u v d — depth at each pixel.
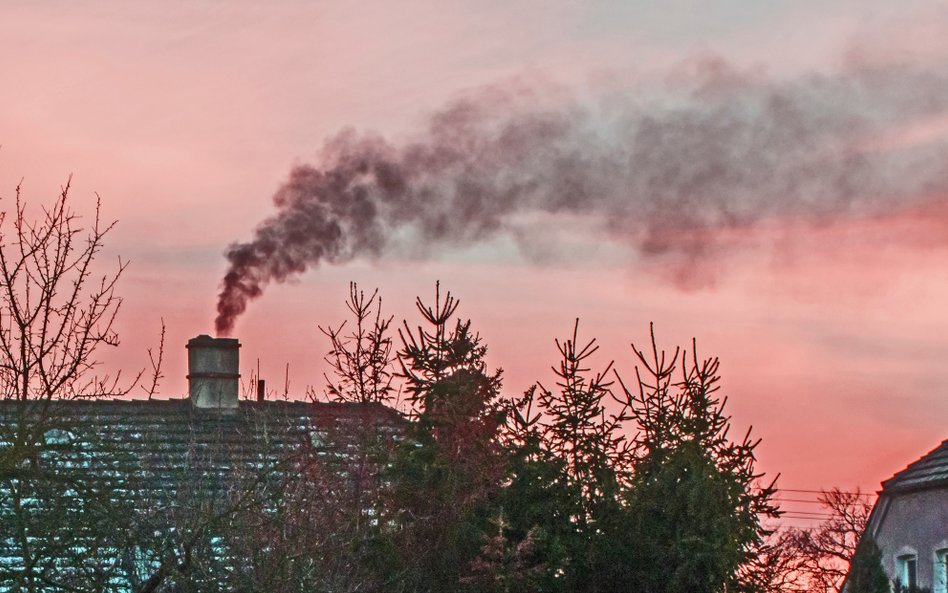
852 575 97.81
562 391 57.09
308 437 54.72
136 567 44.59
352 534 49.22
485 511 54.25
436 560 52.59
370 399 56.00
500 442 55.50
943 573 100.88
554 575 53.91
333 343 56.50
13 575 38.91
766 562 55.69
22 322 41.62
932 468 104.19
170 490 50.97
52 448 41.59
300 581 44.91
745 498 55.03
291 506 47.88
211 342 76.69
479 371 55.97
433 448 53.81
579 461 56.22
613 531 54.81
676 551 53.69
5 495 41.16
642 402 57.22
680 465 55.09
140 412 71.31
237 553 46.44
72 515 40.41
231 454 55.19
